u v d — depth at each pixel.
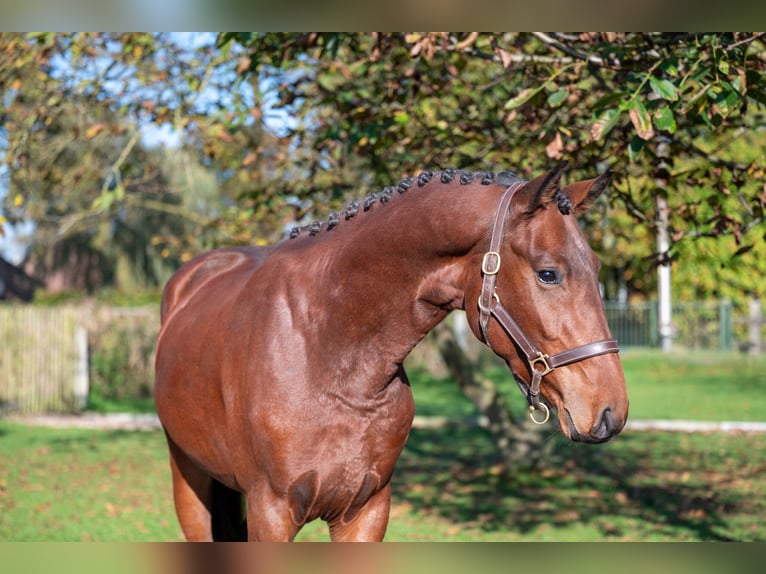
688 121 4.12
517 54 4.17
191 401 3.02
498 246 2.24
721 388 15.15
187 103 5.66
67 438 10.52
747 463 8.39
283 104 5.04
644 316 20.19
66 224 8.21
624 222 6.55
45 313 13.12
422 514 6.59
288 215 6.31
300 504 2.52
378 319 2.48
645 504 6.79
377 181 5.36
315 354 2.52
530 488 7.50
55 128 6.76
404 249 2.43
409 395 2.69
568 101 3.92
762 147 5.53
